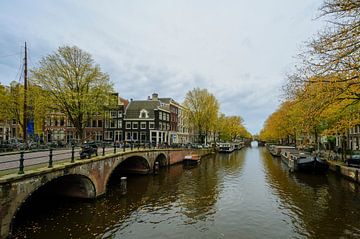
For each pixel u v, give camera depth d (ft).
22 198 32.89
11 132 144.46
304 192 63.52
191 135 248.32
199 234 38.63
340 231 38.81
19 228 38.73
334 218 44.32
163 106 183.21
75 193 54.39
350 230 39.04
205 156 171.73
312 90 30.66
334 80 27.99
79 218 43.68
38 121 102.63
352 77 27.76
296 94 33.40
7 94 92.12
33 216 44.19
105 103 99.35
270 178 84.84
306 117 32.71
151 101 179.01
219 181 79.87
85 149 52.85
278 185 73.00
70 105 90.68
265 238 37.19
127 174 93.30
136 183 76.38
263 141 448.65
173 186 72.08
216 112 178.50
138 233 38.55
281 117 142.00
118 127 168.96
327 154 115.44
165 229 40.27
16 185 31.89
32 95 84.38
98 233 37.93
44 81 86.89
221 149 207.21
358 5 23.29
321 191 63.93
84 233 37.68
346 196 58.18
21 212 46.26
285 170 103.96
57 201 53.52
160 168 109.91
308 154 106.22
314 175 89.15
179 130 216.13
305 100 32.27
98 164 54.49
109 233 38.11
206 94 174.70
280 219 44.80
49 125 155.53
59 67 90.07
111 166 61.41
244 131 402.31
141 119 168.04
